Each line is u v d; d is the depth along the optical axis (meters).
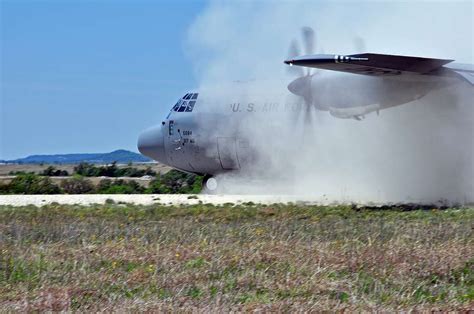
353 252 37.34
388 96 61.00
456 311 27.23
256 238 43.47
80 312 27.67
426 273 33.19
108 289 31.41
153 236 44.72
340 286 30.84
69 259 37.69
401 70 57.25
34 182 107.62
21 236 46.00
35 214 59.03
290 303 28.22
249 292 30.58
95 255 38.38
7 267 35.88
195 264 35.78
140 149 88.19
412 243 40.06
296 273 33.31
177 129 84.19
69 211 61.00
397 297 29.25
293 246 39.66
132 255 38.06
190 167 85.12
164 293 30.39
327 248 38.69
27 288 31.77
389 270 33.72
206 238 43.31
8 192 106.06
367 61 55.59
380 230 45.34
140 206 65.12
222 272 33.94
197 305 28.14
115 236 45.47
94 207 64.56
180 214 57.41
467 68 59.22
